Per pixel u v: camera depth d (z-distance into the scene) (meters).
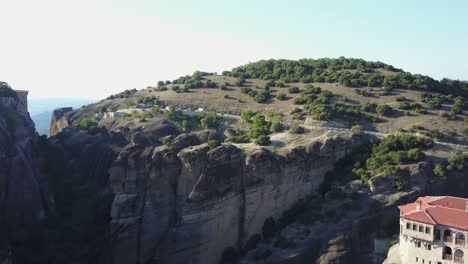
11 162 104.12
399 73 170.25
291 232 96.75
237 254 99.12
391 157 107.12
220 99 176.12
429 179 101.44
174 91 193.75
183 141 111.06
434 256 77.25
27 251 95.00
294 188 106.75
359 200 98.44
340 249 90.25
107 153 131.25
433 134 119.88
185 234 93.50
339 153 114.06
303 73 189.88
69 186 126.81
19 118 122.88
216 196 96.44
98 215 111.50
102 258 97.56
